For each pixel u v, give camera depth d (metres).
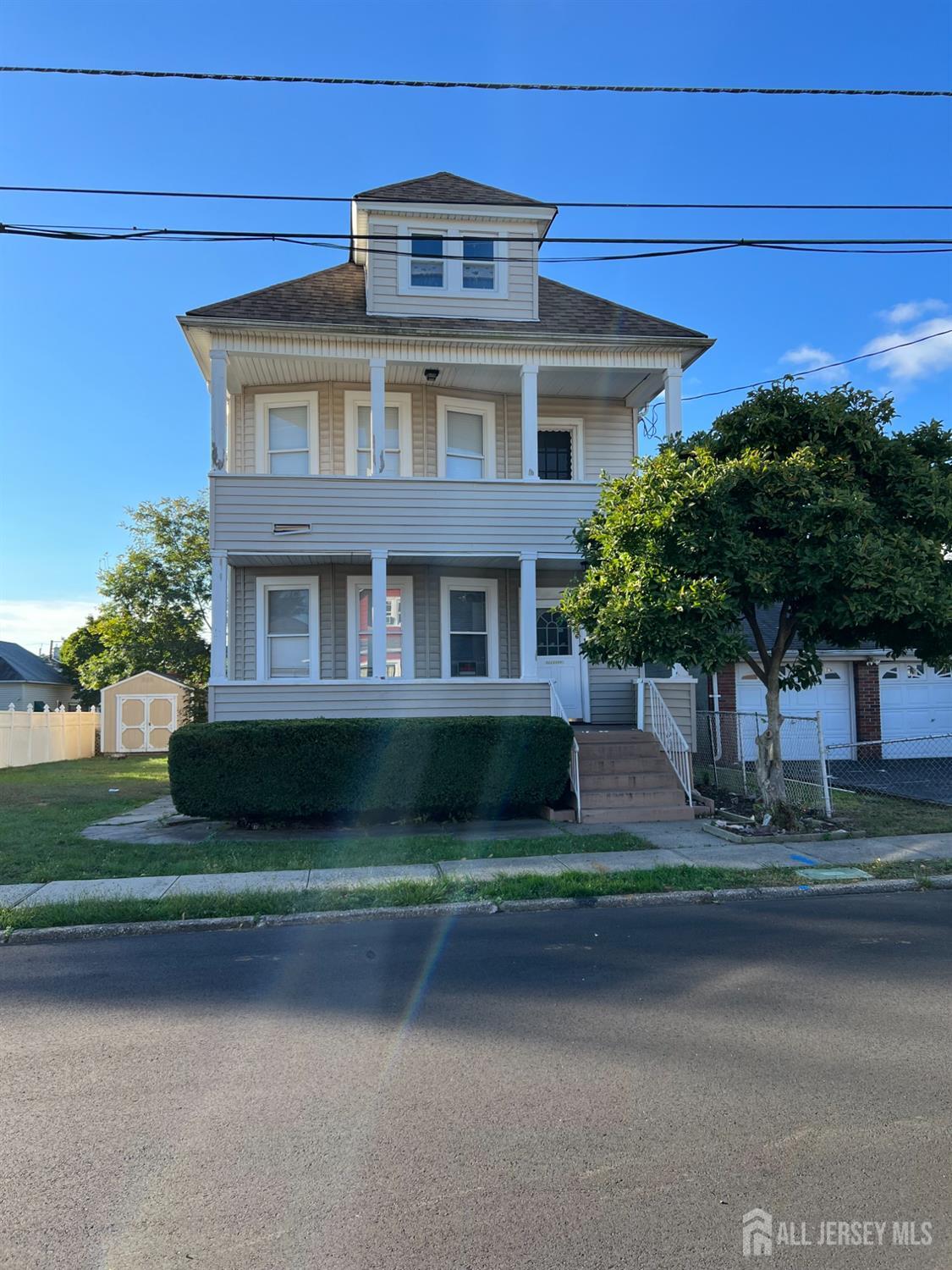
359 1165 3.53
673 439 11.54
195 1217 3.20
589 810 12.39
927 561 9.84
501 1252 2.96
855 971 5.93
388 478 14.17
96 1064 4.62
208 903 7.91
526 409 14.70
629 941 6.80
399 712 13.89
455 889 8.34
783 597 10.35
